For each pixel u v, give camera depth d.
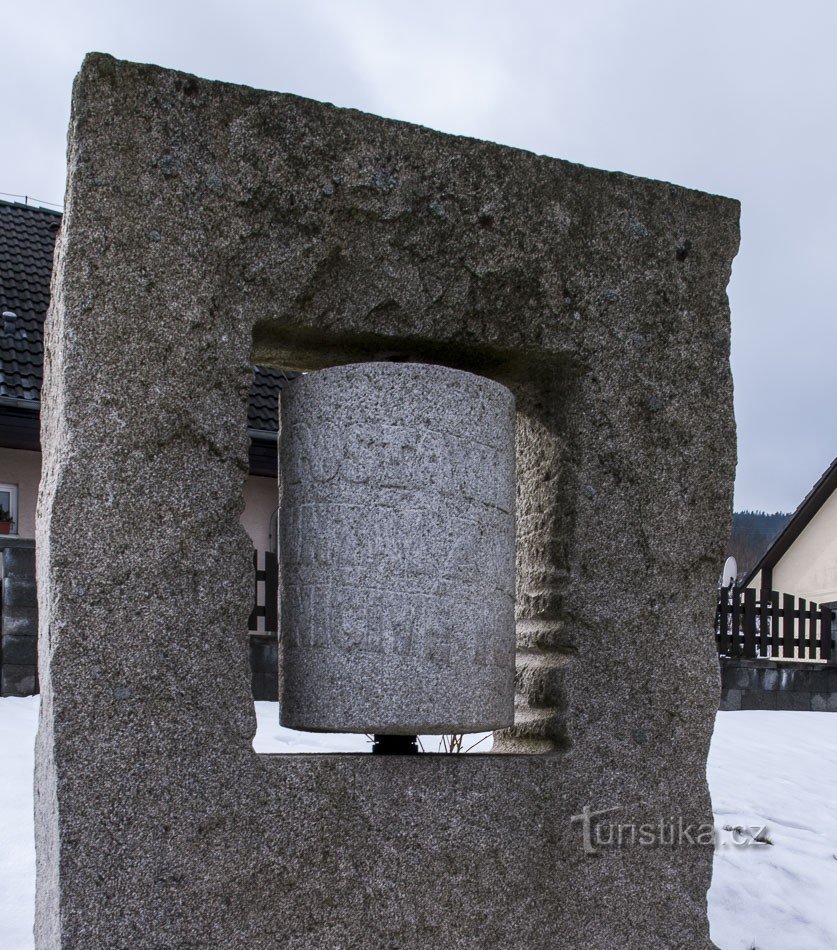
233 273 2.66
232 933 2.47
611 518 3.08
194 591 2.54
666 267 3.20
